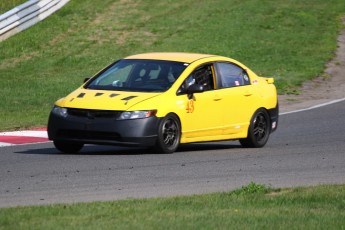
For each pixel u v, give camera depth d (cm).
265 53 8375
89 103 3794
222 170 3412
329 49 8662
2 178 3142
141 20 9350
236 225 2191
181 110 3884
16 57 7838
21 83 6800
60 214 2317
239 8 10094
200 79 4034
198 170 3394
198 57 4138
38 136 4525
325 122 5234
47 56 7900
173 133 3866
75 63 7694
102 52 8088
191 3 10288
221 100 4069
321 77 7506
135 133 3725
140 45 8381
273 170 3434
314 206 2488
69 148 3900
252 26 9350
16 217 2256
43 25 8894
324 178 3231
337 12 10344
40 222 2194
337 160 3741
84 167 3412
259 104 4266
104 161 3581
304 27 9512
